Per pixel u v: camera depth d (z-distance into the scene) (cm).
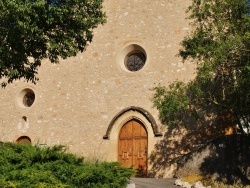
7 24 1152
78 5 1248
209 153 1471
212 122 1611
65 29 1259
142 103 1745
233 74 1361
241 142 1416
